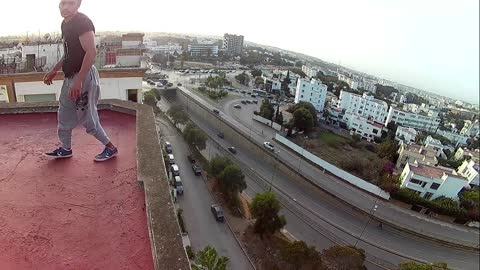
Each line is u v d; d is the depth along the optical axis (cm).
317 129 5156
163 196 256
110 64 973
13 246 214
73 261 207
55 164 323
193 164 3186
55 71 360
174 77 7988
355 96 6625
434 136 6053
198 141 3447
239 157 3697
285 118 5050
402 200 2975
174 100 6028
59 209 254
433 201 2958
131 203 270
